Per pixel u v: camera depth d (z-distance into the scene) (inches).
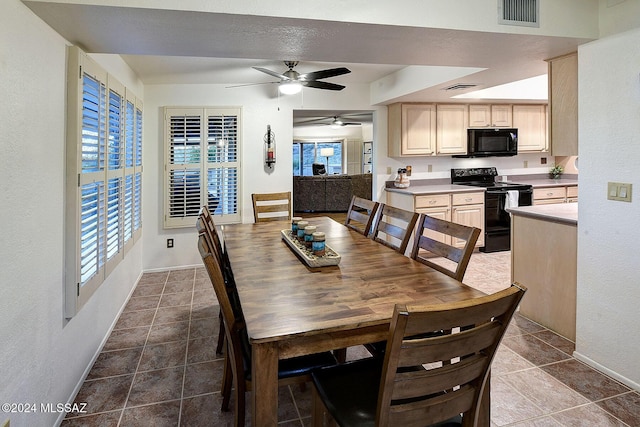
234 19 75.4
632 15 85.7
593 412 80.2
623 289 89.8
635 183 86.3
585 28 92.7
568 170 247.9
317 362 67.2
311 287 69.6
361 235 117.0
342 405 54.0
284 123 197.9
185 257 191.3
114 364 101.7
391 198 216.2
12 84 61.8
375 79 199.0
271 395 53.2
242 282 72.7
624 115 88.0
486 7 86.9
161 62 146.9
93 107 97.3
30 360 67.2
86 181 91.3
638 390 87.0
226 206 190.4
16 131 63.1
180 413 82.0
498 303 43.4
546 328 120.4
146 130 182.5
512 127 221.1
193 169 186.2
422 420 46.3
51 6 67.1
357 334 56.6
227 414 81.7
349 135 519.8
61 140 81.4
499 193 211.2
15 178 62.7
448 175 231.8
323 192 364.2
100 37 83.8
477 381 49.1
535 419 78.2
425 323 40.4
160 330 122.2
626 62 87.2
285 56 103.7
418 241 90.7
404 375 43.5
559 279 115.5
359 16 79.4
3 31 59.2
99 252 101.9
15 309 62.3
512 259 134.1
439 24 84.0
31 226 68.1
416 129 203.6
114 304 125.9
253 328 53.0
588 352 99.1
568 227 111.9
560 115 109.0
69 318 84.1
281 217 182.1
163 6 69.6
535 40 93.5
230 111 187.9
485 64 116.8
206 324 126.6
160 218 186.7
